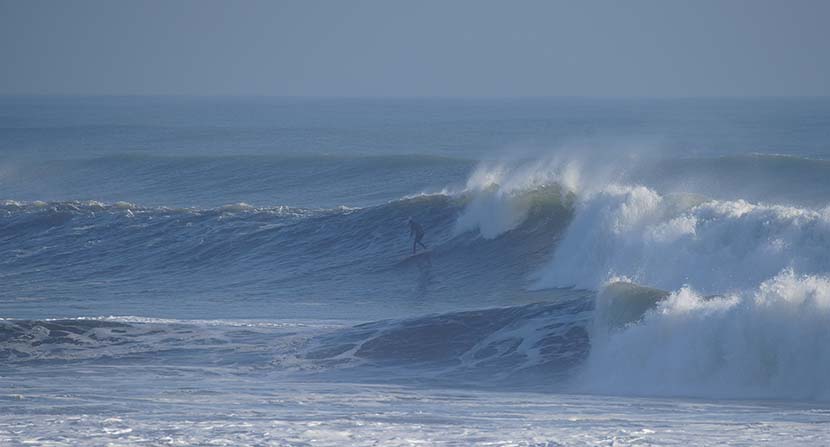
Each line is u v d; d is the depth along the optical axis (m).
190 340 63.03
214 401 43.06
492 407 41.72
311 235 112.75
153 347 61.28
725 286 76.31
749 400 44.31
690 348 48.88
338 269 102.50
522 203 103.12
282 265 105.69
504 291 89.94
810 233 76.62
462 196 112.50
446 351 57.38
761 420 37.31
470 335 59.44
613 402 43.94
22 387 48.41
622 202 90.69
